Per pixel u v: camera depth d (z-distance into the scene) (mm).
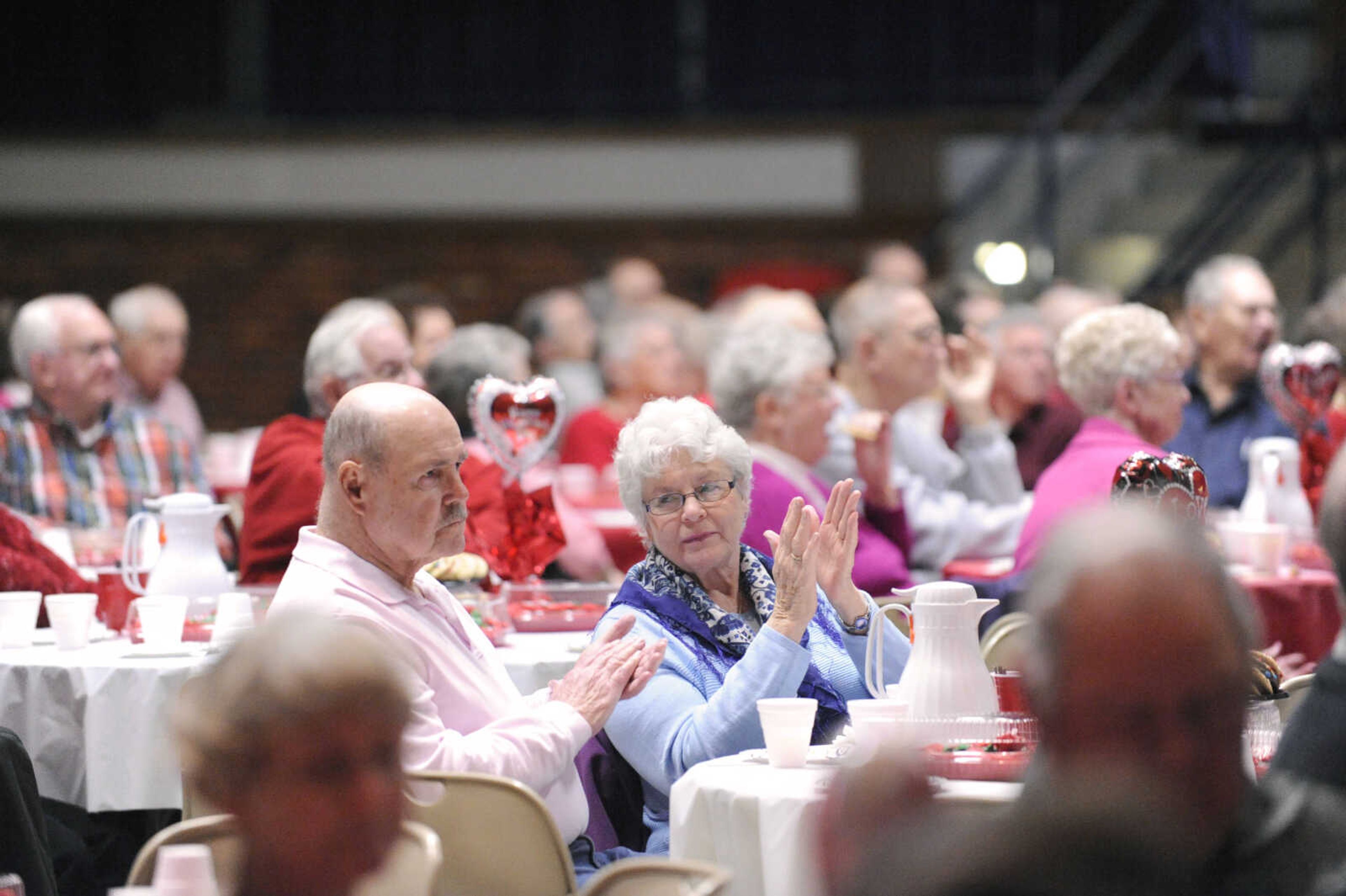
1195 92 22594
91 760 7102
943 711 5531
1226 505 11961
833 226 23062
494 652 6578
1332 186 19688
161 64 22875
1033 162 22250
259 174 22859
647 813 6422
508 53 23250
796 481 9312
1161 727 3277
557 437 8531
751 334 9688
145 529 8297
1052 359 13203
